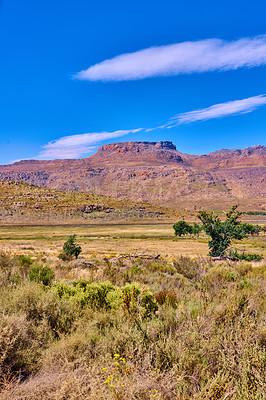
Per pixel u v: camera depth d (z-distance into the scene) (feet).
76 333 11.37
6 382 8.02
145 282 32.76
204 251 162.09
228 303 11.69
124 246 212.23
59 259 74.28
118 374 8.48
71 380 7.77
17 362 9.28
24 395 7.63
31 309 12.89
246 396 6.82
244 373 7.46
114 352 10.15
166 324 12.27
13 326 9.93
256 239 275.39
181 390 7.75
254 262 65.16
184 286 27.25
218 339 9.26
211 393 7.16
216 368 8.75
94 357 10.03
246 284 21.52
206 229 75.61
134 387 7.34
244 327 9.78
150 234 408.26
